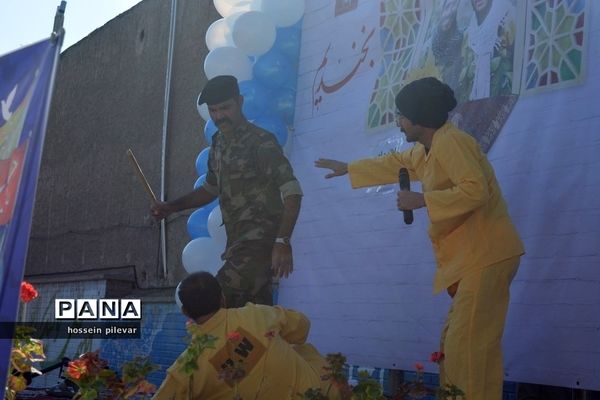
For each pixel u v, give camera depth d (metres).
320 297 5.70
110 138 12.34
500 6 4.70
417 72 5.25
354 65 5.79
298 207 4.60
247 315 3.59
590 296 4.07
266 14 6.14
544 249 4.28
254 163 4.72
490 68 4.71
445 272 3.67
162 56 11.41
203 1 10.59
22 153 2.84
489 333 3.48
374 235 5.37
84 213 12.71
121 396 3.19
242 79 6.24
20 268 2.72
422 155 4.07
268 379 3.49
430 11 5.24
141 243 11.09
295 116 6.20
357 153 5.65
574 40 4.30
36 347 4.16
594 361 4.02
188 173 10.35
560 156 4.28
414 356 4.97
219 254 6.04
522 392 4.79
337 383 3.18
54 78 2.86
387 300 5.20
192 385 3.47
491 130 4.64
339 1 5.98
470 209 3.51
